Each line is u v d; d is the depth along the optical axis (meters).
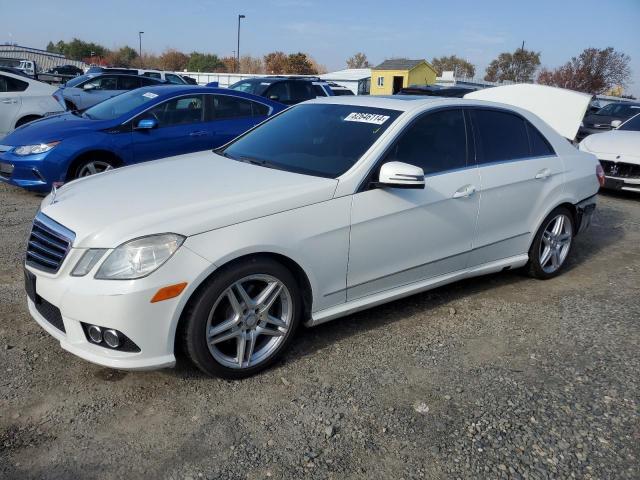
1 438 2.68
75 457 2.58
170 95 7.58
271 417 2.91
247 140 4.45
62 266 2.90
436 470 2.57
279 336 3.34
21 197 7.36
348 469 2.56
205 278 2.94
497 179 4.30
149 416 2.89
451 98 4.31
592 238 6.61
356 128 3.95
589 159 5.28
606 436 2.83
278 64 71.31
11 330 3.69
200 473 2.51
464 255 4.23
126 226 2.89
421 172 3.45
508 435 2.82
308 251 3.31
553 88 10.14
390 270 3.77
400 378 3.32
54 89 10.75
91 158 7.12
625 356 3.67
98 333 2.86
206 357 3.04
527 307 4.46
